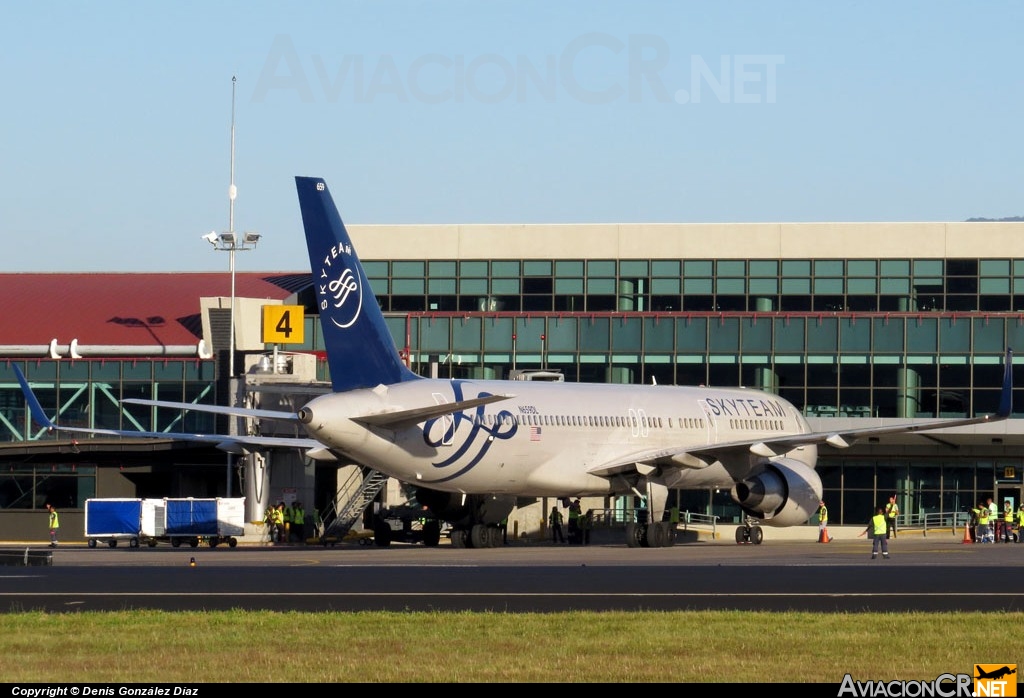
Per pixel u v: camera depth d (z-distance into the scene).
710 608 91.31
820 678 63.91
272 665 66.38
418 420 154.75
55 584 108.62
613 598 97.94
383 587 106.50
